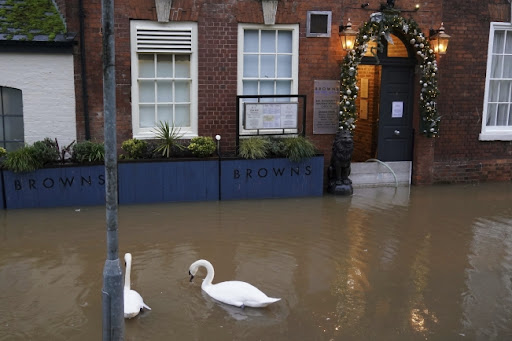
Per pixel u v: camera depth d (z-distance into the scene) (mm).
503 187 11266
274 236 7820
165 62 9984
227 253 7098
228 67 10086
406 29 10406
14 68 9320
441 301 5742
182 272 6422
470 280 6324
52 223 8242
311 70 10406
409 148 11320
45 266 6555
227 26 9938
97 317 5254
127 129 9828
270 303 5500
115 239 4391
